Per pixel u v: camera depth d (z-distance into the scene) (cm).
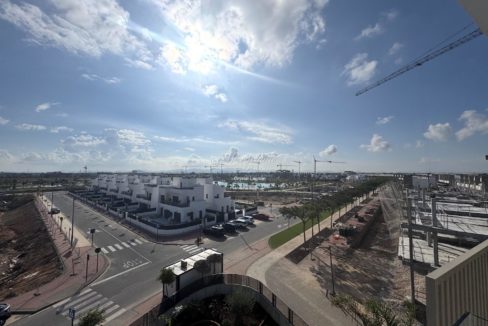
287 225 5069
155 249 3581
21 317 2030
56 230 4712
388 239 4091
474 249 787
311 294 2269
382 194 6494
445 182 8712
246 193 11106
